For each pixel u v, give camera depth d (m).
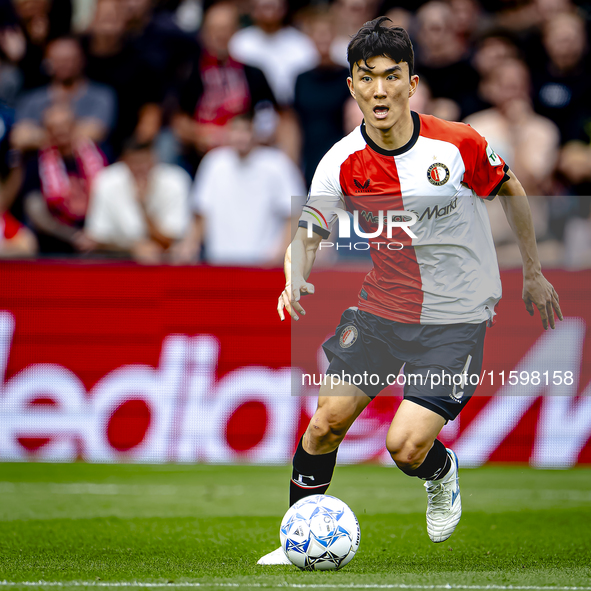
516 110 33.41
